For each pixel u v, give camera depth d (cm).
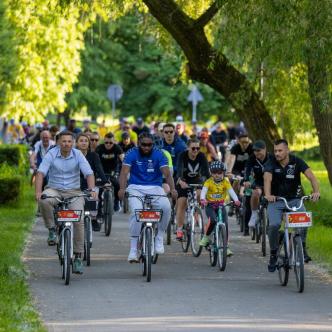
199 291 2800
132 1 4947
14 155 6912
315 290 2833
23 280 2923
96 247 3875
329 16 3447
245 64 4572
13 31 8394
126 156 3189
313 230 4322
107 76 12694
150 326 2247
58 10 4553
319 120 4659
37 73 9125
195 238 3638
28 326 2195
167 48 5622
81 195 2994
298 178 2941
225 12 3794
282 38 3556
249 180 4078
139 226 3145
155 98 13250
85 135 3988
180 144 4253
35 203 5669
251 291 2806
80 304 2558
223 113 13200
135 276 3092
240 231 4572
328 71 3634
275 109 5491
